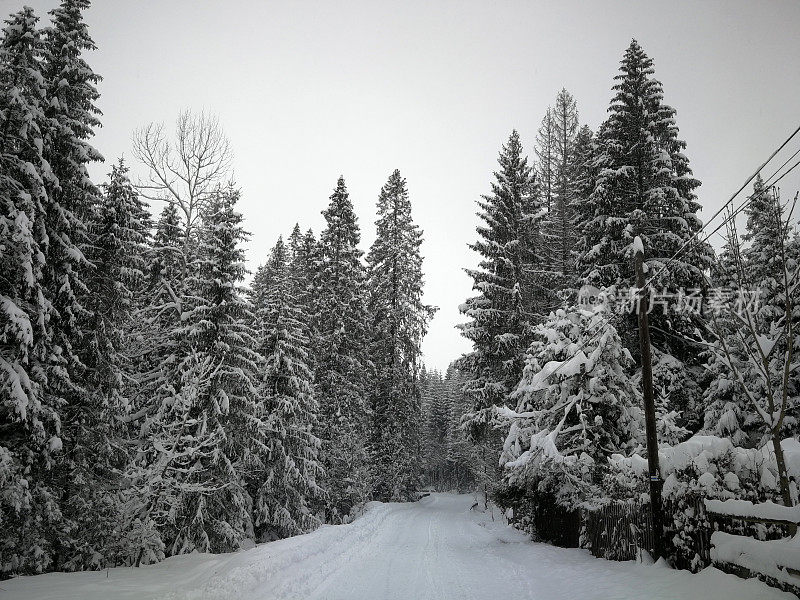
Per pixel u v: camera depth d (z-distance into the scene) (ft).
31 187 43.86
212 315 63.31
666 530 35.29
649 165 64.54
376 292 135.85
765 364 34.65
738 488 33.27
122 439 57.82
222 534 58.59
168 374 61.98
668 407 56.80
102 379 53.62
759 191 29.68
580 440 54.44
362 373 109.60
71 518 48.01
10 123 43.47
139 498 51.16
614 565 38.09
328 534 53.72
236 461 64.80
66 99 51.85
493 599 30.94
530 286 89.15
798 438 40.96
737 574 27.04
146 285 68.49
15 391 38.58
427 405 269.23
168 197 77.87
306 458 78.84
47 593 29.86
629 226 61.11
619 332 62.34
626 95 67.56
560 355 59.36
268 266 106.83
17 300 42.19
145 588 31.89
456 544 60.03
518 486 58.70
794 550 23.13
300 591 31.04
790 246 53.67
